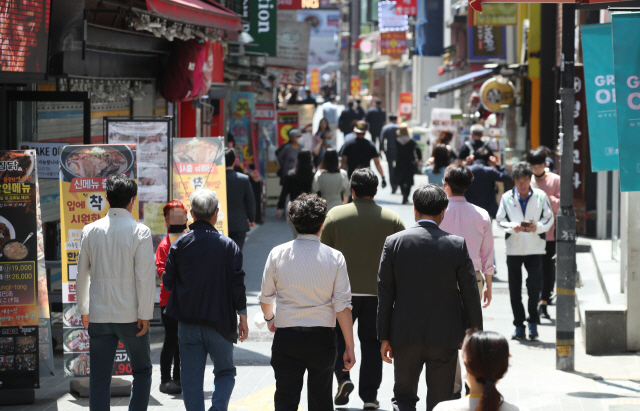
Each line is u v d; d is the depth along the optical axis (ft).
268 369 50.03
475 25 133.49
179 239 36.24
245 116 131.75
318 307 33.19
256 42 135.03
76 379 45.98
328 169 66.90
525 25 127.54
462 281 32.73
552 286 63.52
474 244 41.57
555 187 62.64
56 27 54.34
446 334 32.68
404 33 254.27
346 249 40.37
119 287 36.86
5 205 42.32
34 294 42.55
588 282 68.74
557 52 118.93
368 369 40.88
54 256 60.54
